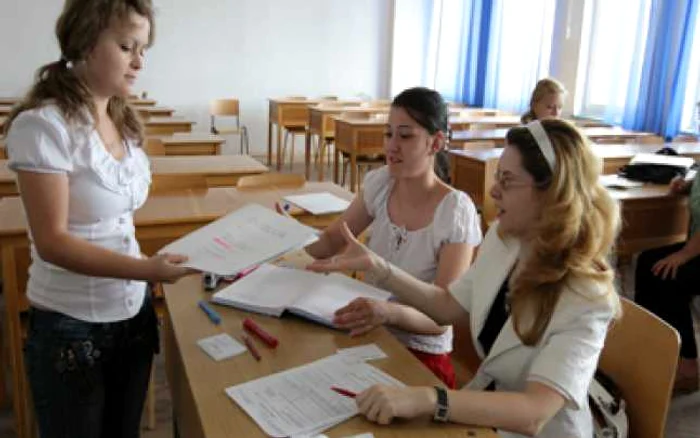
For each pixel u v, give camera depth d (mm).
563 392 1036
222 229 1398
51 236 1154
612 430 1274
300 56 8188
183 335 1270
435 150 1617
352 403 1036
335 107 6766
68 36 1165
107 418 1466
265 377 1110
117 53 1184
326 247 1777
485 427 997
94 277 1271
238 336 1270
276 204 2631
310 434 949
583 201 1109
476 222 1641
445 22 8516
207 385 1082
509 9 7262
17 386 2111
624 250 3191
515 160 1137
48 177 1145
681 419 2484
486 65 7699
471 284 1415
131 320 1375
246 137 7902
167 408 2398
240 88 8008
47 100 1170
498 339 1220
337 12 8250
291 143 7945
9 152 1160
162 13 7465
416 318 1396
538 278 1121
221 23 7738
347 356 1196
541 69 6797
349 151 5727
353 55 8453
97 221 1261
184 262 1237
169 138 4516
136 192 1350
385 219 1712
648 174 3389
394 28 8531
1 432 2209
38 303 1278
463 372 1870
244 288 1467
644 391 1336
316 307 1362
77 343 1279
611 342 1414
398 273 1436
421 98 1578
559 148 1111
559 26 6613
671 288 2660
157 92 7676
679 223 3291
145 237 2389
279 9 7953
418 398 987
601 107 6387
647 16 5574
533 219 1152
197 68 7766
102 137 1271
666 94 5438
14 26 6906
